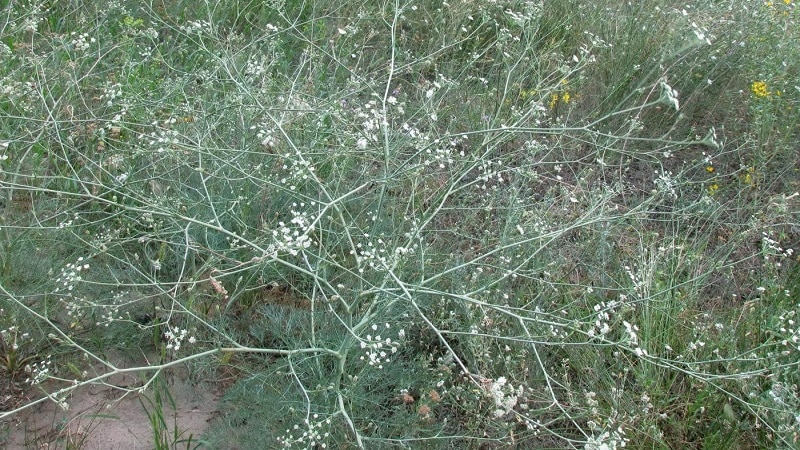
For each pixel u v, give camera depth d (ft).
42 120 10.26
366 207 11.21
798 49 14.82
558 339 9.65
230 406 8.96
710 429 9.18
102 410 8.86
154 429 7.86
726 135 14.57
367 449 8.18
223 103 11.86
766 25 15.58
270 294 10.56
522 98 14.11
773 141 13.62
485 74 15.83
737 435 9.02
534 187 13.42
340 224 10.04
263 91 10.71
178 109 11.39
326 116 10.84
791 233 12.64
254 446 8.25
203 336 9.62
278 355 9.68
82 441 8.33
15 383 8.96
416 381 9.14
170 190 11.36
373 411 8.65
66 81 12.47
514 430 8.75
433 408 9.15
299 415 8.18
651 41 15.20
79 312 9.14
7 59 12.32
